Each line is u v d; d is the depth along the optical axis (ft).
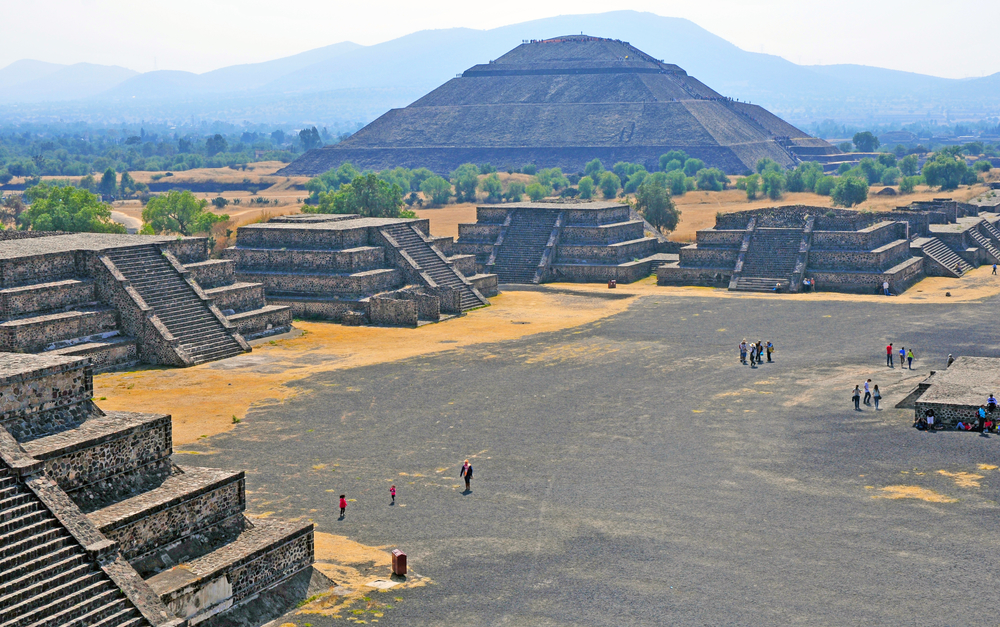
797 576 135.74
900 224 474.90
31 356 135.13
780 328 327.67
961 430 205.77
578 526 156.25
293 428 212.84
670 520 158.10
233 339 297.94
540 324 344.28
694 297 402.31
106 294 282.77
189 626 119.34
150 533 124.36
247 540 133.69
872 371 261.24
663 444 199.72
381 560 144.46
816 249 433.07
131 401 234.99
